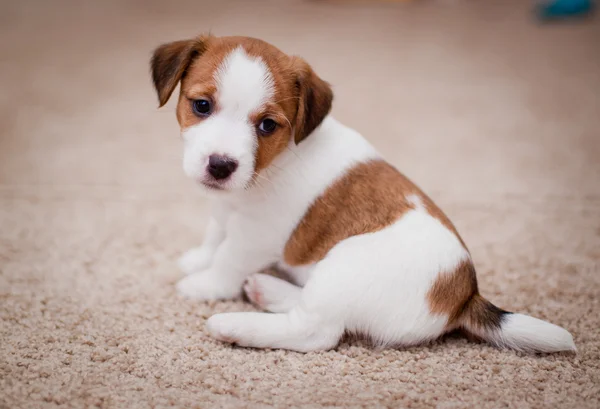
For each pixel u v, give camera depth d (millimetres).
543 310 785
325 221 750
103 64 1585
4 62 1552
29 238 867
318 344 732
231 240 771
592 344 747
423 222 742
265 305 766
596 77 1586
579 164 1055
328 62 1684
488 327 737
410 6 2545
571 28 2119
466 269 738
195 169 720
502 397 696
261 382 703
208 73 726
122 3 2369
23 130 1140
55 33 1868
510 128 1244
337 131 773
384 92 1462
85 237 875
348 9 2455
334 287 724
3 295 780
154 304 780
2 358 713
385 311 724
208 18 2139
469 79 1584
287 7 2430
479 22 2258
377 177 758
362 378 709
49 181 980
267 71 725
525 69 1670
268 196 750
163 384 697
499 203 962
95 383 695
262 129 727
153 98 1356
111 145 1098
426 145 1141
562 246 881
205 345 735
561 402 694
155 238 882
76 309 768
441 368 719
